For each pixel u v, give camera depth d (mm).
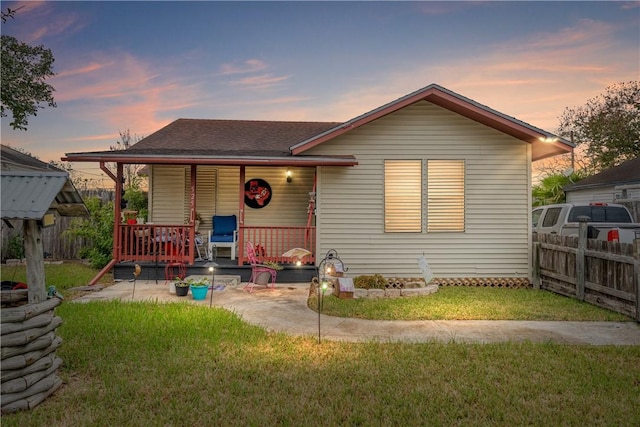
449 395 3791
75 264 13625
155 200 11945
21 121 13641
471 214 10188
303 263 10211
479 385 4031
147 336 5441
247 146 12008
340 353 4961
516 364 4617
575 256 8336
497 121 9516
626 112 28016
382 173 10133
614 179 18609
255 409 3494
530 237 10188
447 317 6859
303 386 3969
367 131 10125
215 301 7969
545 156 11336
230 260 10969
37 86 13523
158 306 7180
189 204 12008
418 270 10156
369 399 3717
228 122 14297
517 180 10195
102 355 4738
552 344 5344
